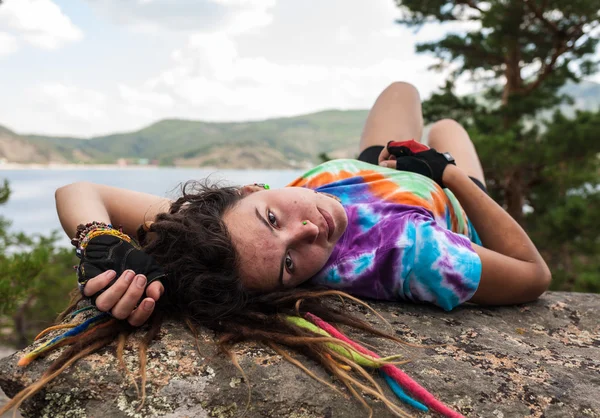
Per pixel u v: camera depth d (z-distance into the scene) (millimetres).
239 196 1720
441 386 1291
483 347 1511
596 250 8578
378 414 1224
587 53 8727
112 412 1191
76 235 1491
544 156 7977
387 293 1821
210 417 1197
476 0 9164
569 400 1267
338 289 1856
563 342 1629
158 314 1490
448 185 2068
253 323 1506
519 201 9039
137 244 1591
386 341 1501
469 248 1731
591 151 8141
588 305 1935
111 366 1266
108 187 1964
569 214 8086
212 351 1356
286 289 1663
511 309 1884
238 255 1538
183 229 1531
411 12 9648
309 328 1446
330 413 1211
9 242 5883
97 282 1321
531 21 8695
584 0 7836
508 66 9484
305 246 1634
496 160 7785
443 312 1790
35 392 1213
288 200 1645
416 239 1726
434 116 9742
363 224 1872
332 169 2152
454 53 9742
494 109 9234
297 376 1285
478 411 1232
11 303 3318
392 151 2256
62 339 1334
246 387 1242
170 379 1244
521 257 1857
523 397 1271
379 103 2814
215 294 1501
